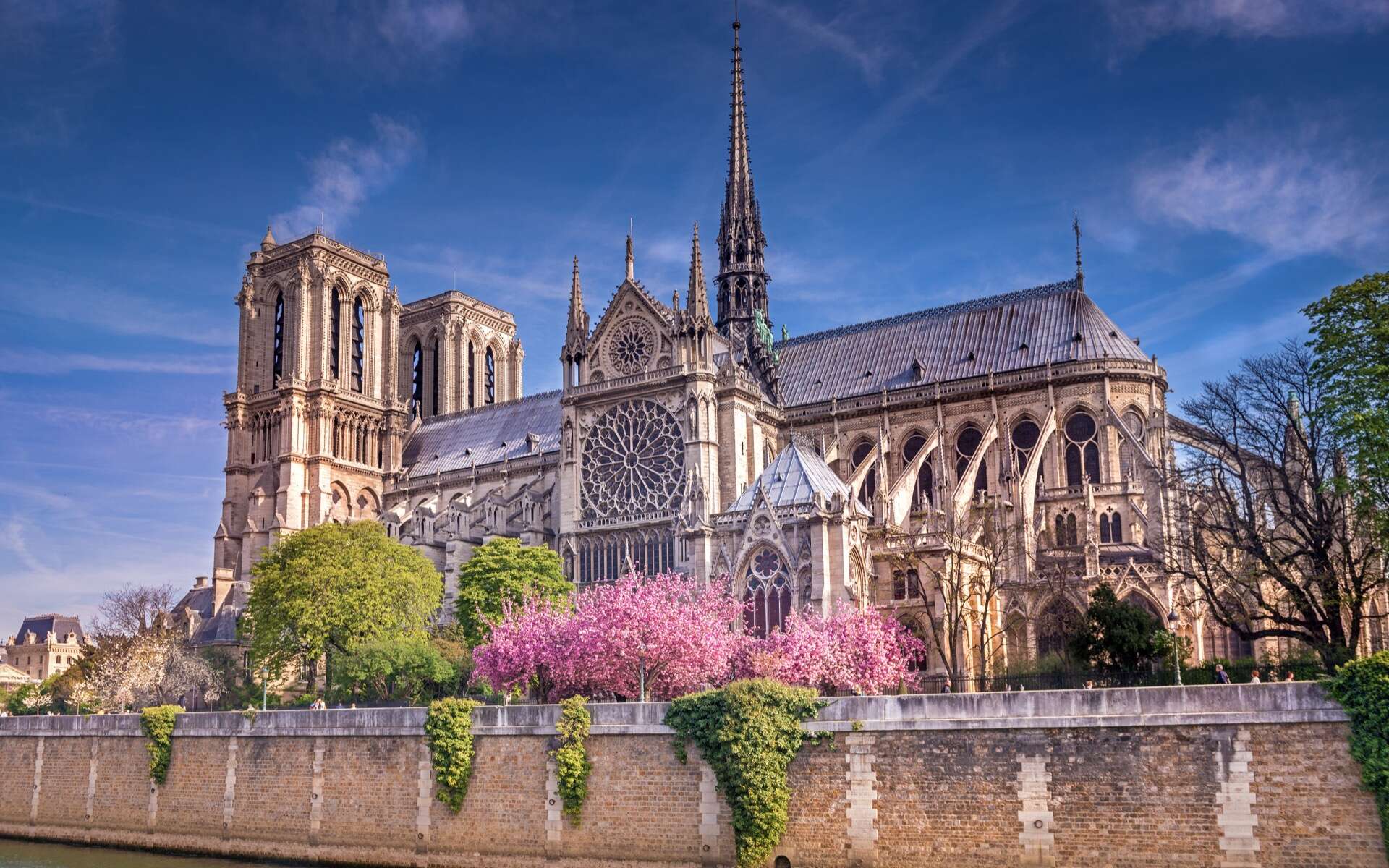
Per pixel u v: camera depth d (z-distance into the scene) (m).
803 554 94.62
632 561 124.06
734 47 162.75
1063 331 128.62
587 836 63.25
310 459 165.25
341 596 110.06
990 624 102.25
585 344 135.00
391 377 178.38
